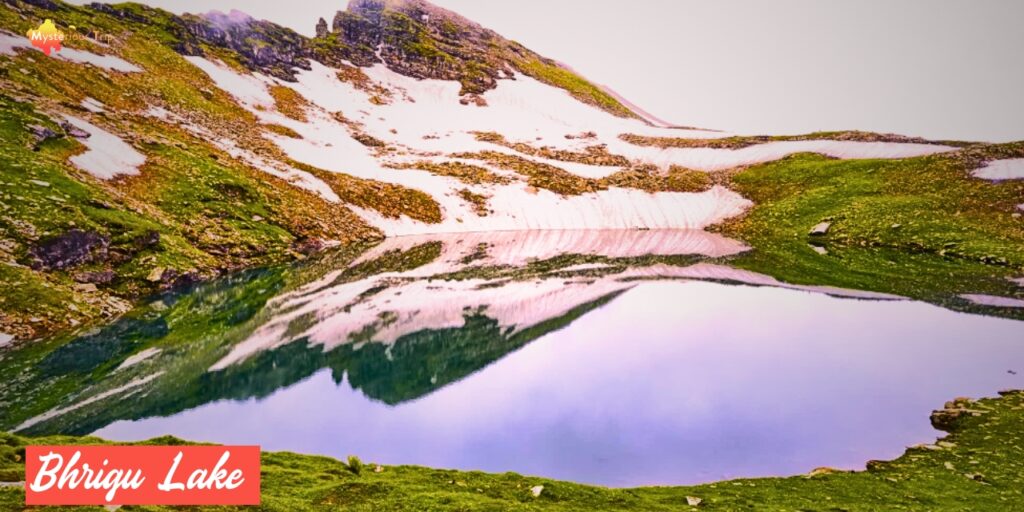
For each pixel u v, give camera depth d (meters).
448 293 62.47
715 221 123.31
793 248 89.38
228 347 43.12
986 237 74.50
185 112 120.50
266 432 29.83
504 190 136.12
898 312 51.56
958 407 30.14
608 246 98.75
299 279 68.12
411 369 40.16
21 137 68.69
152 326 46.94
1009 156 100.38
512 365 41.22
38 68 98.56
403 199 123.00
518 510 15.80
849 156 138.88
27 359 37.91
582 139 181.75
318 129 154.12
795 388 35.47
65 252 50.81
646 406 33.66
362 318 52.38
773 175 136.00
